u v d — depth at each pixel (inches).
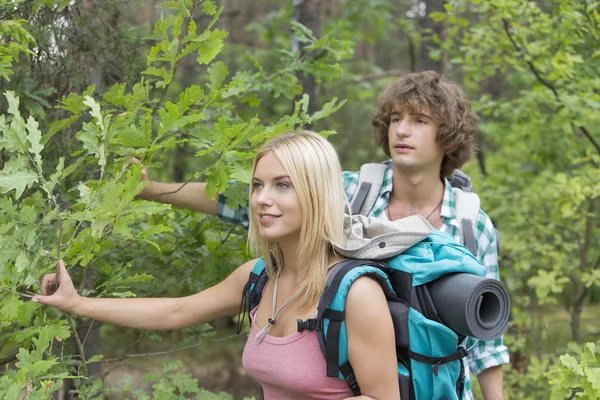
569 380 100.3
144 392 112.0
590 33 185.3
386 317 74.3
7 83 105.2
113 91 101.7
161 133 92.0
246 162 102.4
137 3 134.1
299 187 76.1
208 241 129.6
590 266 233.0
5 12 98.9
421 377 78.0
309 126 181.5
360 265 76.5
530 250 226.5
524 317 223.9
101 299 87.7
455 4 199.6
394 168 108.7
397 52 572.7
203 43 99.2
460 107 105.3
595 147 207.8
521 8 183.5
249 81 138.5
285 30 406.9
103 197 82.4
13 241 77.5
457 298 77.2
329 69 139.8
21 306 82.0
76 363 114.7
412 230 82.0
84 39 116.8
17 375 76.6
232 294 90.2
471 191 113.5
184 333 138.2
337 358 74.2
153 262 128.2
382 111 107.7
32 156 95.1
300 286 78.9
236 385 290.2
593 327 278.7
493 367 104.4
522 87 262.7
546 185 227.6
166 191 109.0
